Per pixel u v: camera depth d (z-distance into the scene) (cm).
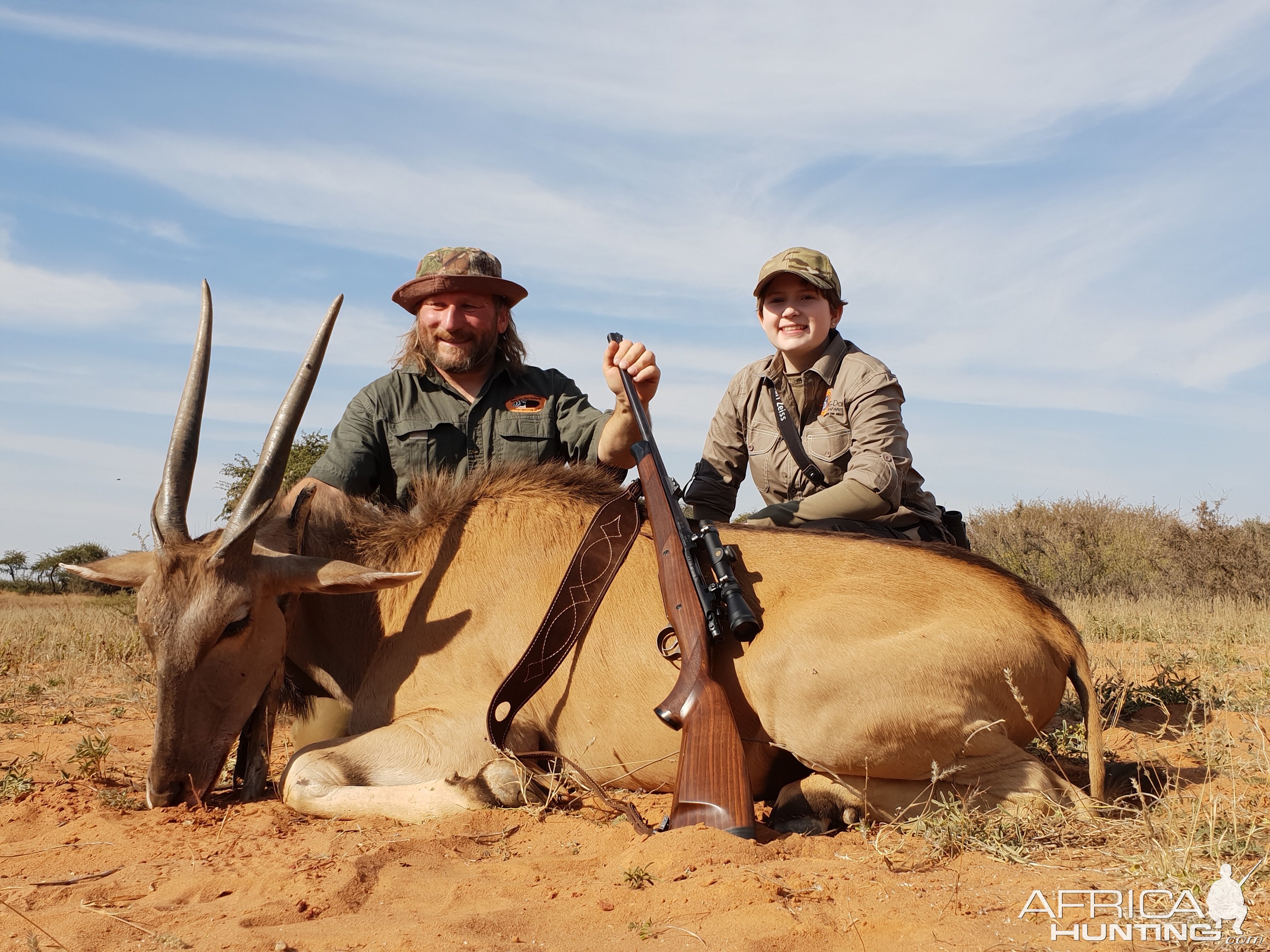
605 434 509
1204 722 536
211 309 415
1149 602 1327
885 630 379
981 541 1869
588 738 411
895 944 260
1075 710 564
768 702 383
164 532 392
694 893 288
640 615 411
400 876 311
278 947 255
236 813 391
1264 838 332
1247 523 1559
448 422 568
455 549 446
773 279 578
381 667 439
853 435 566
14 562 3197
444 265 561
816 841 344
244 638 398
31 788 434
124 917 280
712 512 642
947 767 371
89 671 827
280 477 402
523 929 271
